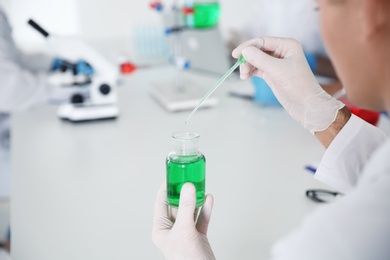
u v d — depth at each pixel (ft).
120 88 7.33
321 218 1.66
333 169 3.13
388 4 1.73
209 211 2.91
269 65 3.10
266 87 6.02
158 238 2.87
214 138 5.06
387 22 1.76
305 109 3.24
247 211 3.48
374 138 3.07
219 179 4.02
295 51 3.21
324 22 1.99
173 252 2.75
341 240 1.56
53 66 8.56
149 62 9.17
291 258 1.62
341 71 2.06
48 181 4.06
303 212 3.44
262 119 5.70
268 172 4.15
